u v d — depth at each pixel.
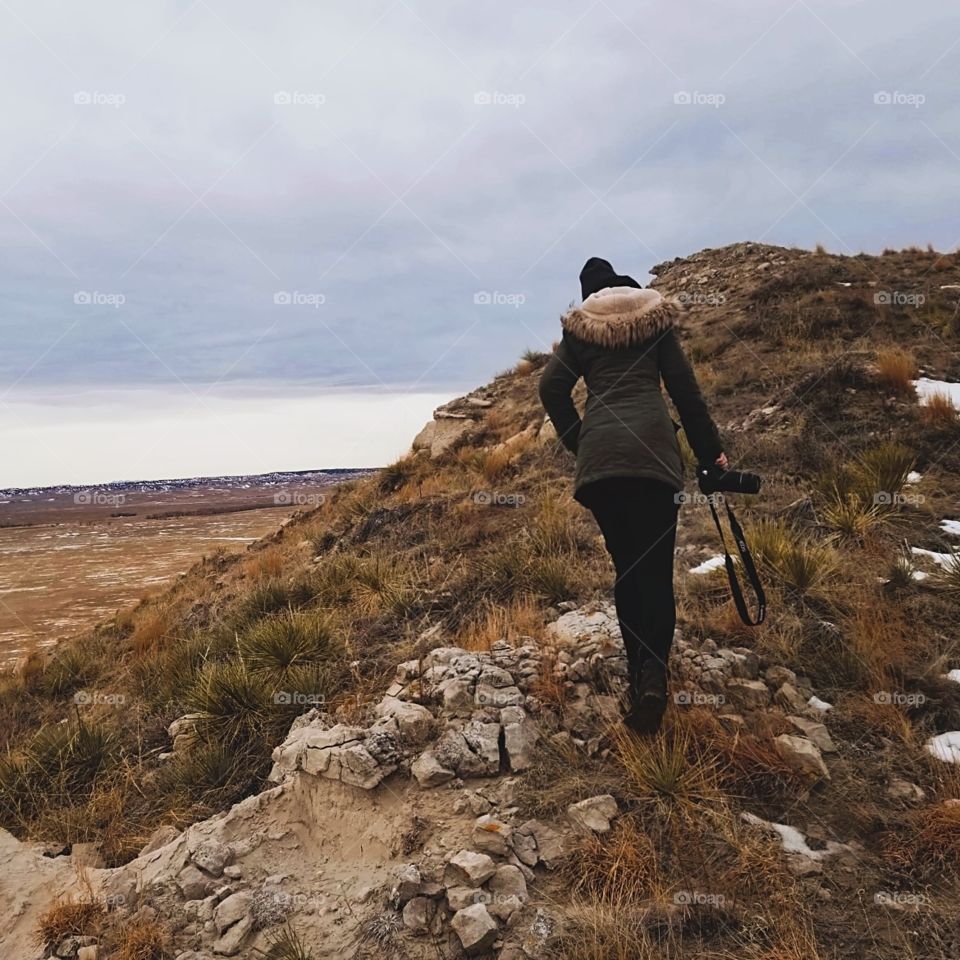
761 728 2.98
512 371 18.47
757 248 19.69
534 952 2.03
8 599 37.66
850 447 6.58
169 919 2.41
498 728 3.00
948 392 7.46
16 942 2.55
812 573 4.24
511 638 3.95
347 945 2.17
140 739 4.36
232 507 187.75
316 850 2.74
